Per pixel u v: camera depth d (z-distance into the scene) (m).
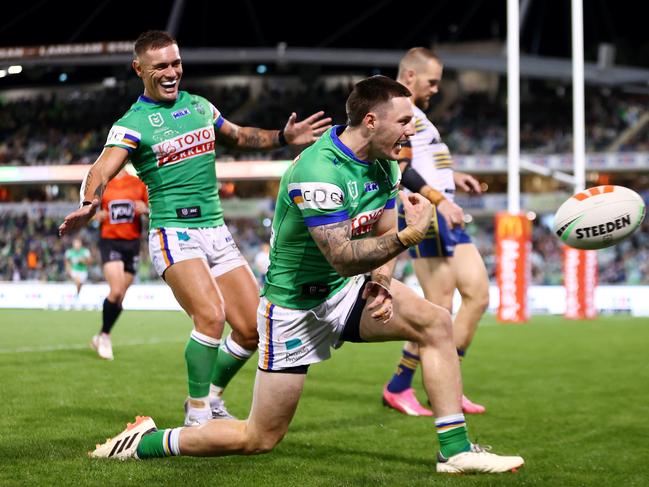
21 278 41.78
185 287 6.98
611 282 39.19
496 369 12.26
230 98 53.75
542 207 42.62
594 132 45.91
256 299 7.34
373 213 5.55
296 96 52.75
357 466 6.02
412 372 8.42
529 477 5.69
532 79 51.56
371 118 5.14
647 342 16.55
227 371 7.44
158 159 7.14
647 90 47.66
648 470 6.02
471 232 44.47
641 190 45.84
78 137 50.50
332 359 13.35
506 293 22.39
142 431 5.94
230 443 5.57
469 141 47.25
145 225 39.28
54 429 7.14
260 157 42.97
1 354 13.27
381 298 5.29
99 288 29.39
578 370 12.15
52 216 43.25
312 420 7.94
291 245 5.40
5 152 50.41
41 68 44.25
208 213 7.32
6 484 5.27
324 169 5.16
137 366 11.74
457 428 5.70
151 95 7.22
